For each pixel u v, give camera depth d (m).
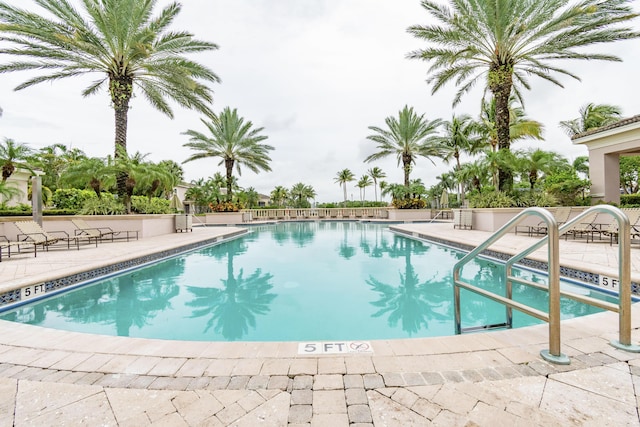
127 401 1.58
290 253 8.39
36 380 1.78
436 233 10.11
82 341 2.28
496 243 7.24
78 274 4.86
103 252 6.70
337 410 1.48
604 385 1.63
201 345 2.18
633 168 18.14
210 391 1.65
